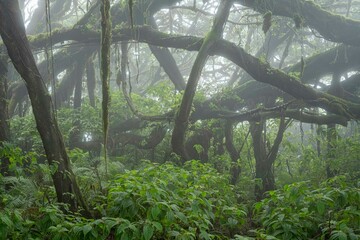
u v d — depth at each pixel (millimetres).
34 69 7227
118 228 4988
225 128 13086
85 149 13812
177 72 14906
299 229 5973
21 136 13227
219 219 7191
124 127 14250
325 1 15711
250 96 13648
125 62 12695
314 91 11359
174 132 11219
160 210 5488
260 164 12477
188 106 10766
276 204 7012
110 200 6688
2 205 7102
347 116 11297
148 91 14922
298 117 12125
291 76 11289
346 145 12602
